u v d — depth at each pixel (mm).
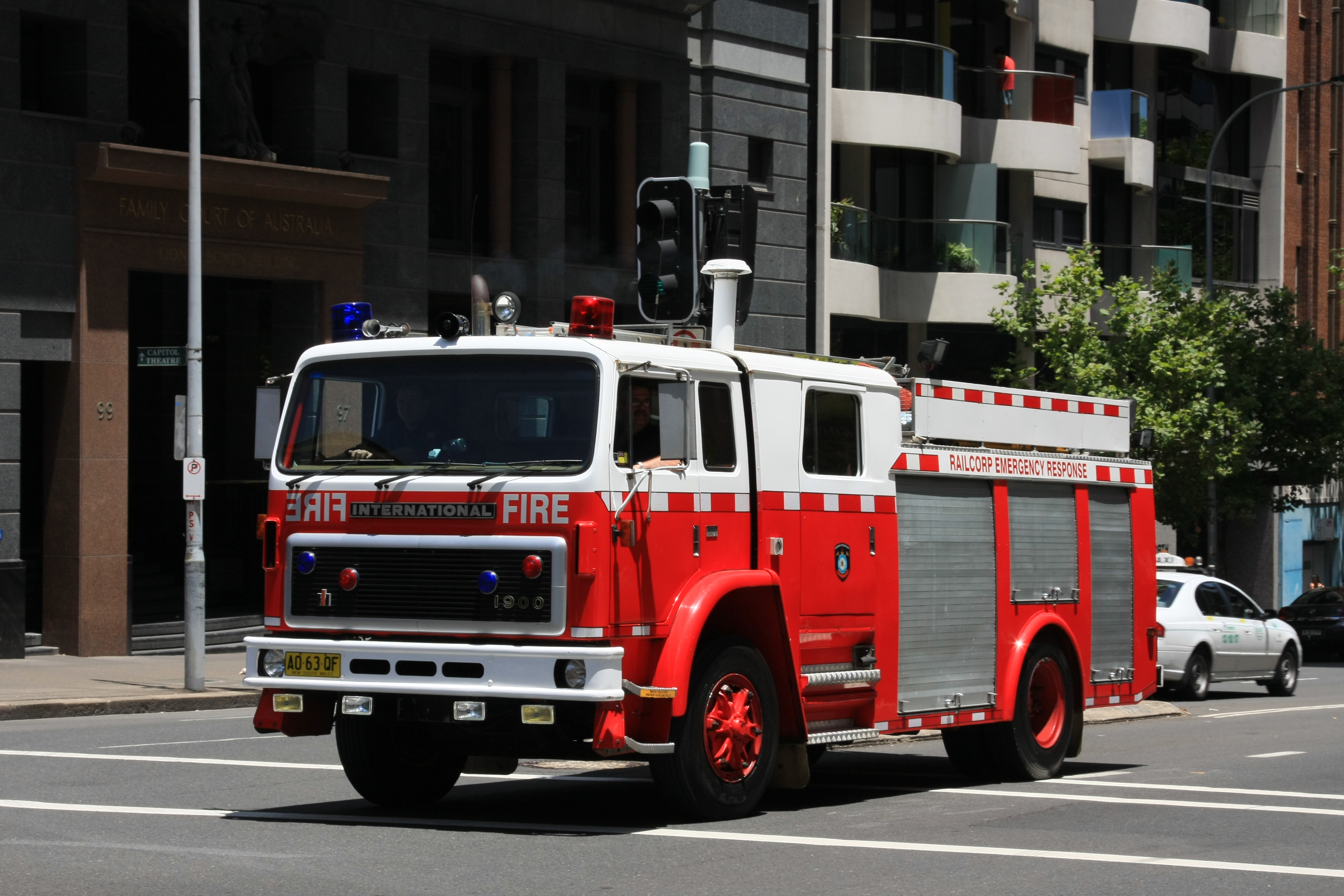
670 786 12203
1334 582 64312
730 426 12773
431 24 33625
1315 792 15289
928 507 14844
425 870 10406
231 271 30531
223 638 31375
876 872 10641
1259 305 48438
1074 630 16703
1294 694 32250
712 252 16453
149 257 29500
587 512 11539
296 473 12570
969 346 47469
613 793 14430
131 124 29312
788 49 40281
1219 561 44656
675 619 11992
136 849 11070
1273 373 46281
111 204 28953
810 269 42062
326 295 32031
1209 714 25953
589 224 37156
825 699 13484
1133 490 17875
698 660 12234
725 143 38781
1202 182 56781
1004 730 15656
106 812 12820
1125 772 16906
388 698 11961
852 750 18844
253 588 32750
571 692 11359
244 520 32781
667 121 37656
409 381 12383
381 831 11984
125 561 29359
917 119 43469
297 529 12453
